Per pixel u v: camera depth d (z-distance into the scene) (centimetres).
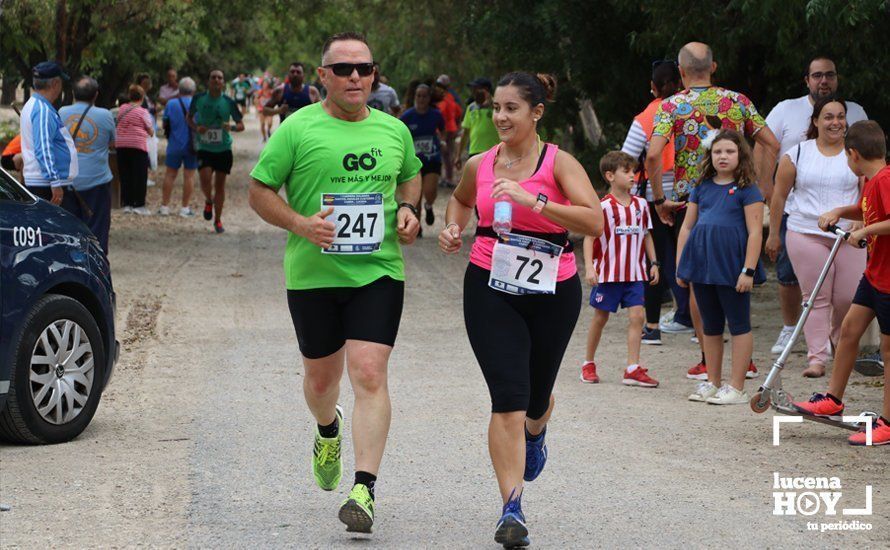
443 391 953
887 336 778
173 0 2227
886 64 1255
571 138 2511
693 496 654
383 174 598
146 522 604
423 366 1060
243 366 1047
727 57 1375
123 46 2448
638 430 827
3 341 738
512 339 565
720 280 904
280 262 1758
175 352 1107
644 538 577
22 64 2255
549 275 565
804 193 995
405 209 612
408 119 2006
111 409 884
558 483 685
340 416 649
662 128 1034
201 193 2864
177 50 2808
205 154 2089
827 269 807
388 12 2966
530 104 570
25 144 1245
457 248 591
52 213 823
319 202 595
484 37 1872
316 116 596
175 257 1791
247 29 3819
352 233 589
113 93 2881
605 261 988
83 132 1455
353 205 588
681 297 1228
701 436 807
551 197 574
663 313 1358
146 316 1290
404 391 953
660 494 659
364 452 579
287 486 677
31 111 1241
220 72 2075
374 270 596
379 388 586
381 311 591
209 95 2088
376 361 585
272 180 590
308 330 603
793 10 1167
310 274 595
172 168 2364
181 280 1563
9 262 751
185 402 906
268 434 804
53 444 776
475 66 3069
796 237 999
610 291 989
